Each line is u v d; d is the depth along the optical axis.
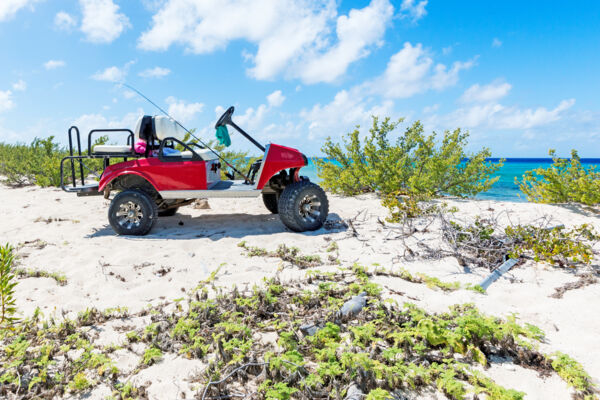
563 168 7.52
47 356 2.35
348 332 2.58
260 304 3.01
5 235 5.79
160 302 3.34
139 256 4.61
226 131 6.32
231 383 2.14
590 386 1.96
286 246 4.96
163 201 6.45
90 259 4.52
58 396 2.10
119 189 6.18
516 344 2.34
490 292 3.29
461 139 9.36
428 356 2.31
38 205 8.30
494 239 4.49
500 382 2.07
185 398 2.02
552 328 2.60
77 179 11.27
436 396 1.99
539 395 1.97
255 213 7.48
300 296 3.14
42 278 3.91
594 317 2.70
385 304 2.98
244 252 4.73
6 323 2.79
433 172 8.77
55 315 3.10
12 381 2.21
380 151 9.53
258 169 6.38
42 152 13.09
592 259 4.00
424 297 3.17
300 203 5.76
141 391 2.07
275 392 1.90
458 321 2.43
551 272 3.73
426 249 4.48
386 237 5.25
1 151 15.52
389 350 2.21
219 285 3.61
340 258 4.39
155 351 2.40
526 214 6.48
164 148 6.32
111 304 3.31
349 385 1.98
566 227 5.58
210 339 2.58
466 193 9.33
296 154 5.96
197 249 4.91
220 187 6.11
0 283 2.59
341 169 9.77
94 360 2.32
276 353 2.36
